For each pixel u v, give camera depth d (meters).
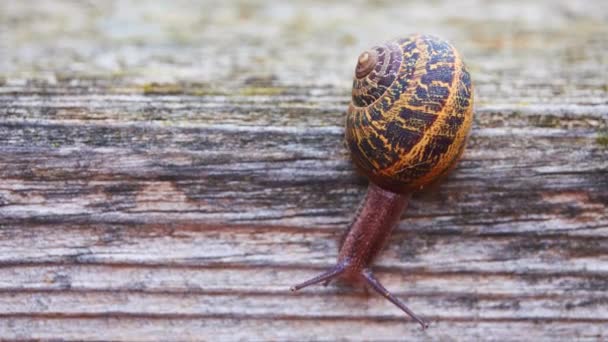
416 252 0.21
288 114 0.21
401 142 0.20
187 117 0.21
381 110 0.20
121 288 0.20
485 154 0.21
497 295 0.21
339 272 0.20
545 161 0.21
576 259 0.21
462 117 0.20
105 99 0.21
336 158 0.21
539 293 0.21
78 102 0.21
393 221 0.21
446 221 0.21
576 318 0.21
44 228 0.20
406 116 0.20
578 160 0.21
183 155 0.20
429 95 0.20
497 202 0.21
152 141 0.21
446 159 0.20
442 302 0.21
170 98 0.22
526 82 0.22
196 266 0.20
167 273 0.20
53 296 0.20
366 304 0.21
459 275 0.21
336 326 0.21
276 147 0.21
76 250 0.20
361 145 0.20
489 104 0.21
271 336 0.21
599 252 0.21
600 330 0.21
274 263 0.21
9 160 0.20
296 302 0.21
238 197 0.20
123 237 0.20
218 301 0.20
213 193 0.20
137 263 0.20
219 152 0.21
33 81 0.22
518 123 0.21
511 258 0.21
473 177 0.21
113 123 0.21
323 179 0.21
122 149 0.20
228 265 0.20
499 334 0.21
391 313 0.21
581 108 0.21
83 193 0.20
